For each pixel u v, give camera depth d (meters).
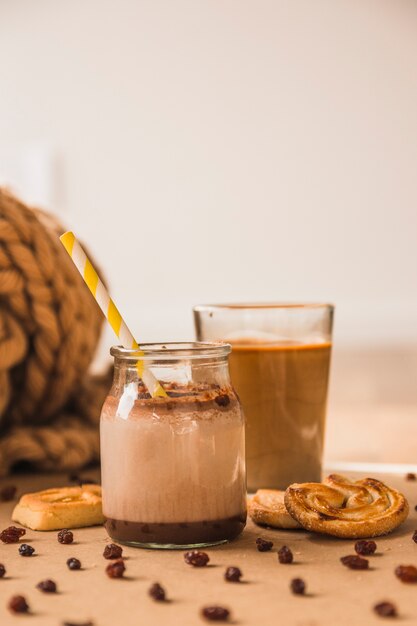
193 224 5.25
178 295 5.30
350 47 4.99
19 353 1.68
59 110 5.25
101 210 5.29
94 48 5.22
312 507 1.24
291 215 5.15
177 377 1.21
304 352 1.51
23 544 1.22
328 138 5.06
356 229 5.08
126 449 1.19
